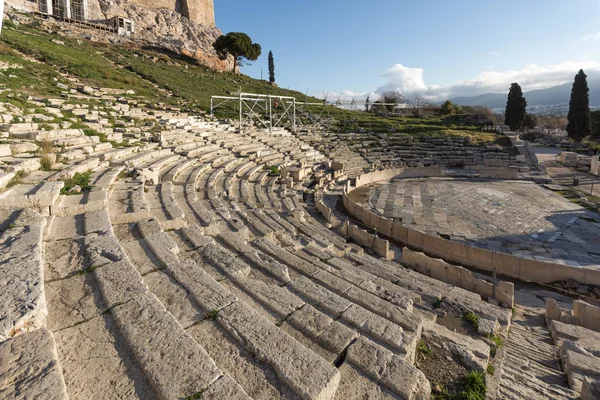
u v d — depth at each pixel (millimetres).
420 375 4090
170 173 15555
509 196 25078
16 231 5496
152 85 41031
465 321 7352
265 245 8867
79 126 16328
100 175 11281
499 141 41656
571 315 8656
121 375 3252
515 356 6352
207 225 9500
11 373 2887
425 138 42750
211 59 71625
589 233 17172
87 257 5293
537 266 11602
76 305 4172
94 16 60625
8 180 8172
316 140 39312
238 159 23688
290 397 3334
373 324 5266
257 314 4512
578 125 51625
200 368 3322
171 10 73312
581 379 5344
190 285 5078
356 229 14375
